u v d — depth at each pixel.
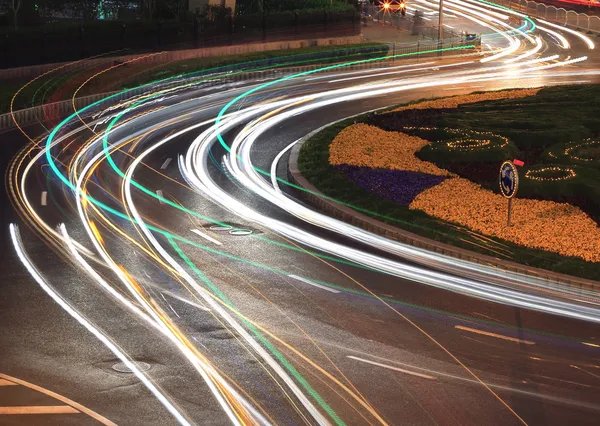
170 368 13.12
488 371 13.33
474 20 70.25
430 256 19.06
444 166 26.14
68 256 18.47
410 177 24.86
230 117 35.25
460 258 18.89
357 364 13.44
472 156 26.08
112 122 34.06
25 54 42.50
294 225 21.39
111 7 58.75
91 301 15.86
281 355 13.70
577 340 14.61
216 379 12.79
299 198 23.95
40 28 46.12
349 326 14.99
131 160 28.05
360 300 16.28
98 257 18.47
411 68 49.09
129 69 43.09
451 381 12.93
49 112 35.41
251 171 26.91
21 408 11.84
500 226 20.50
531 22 69.12
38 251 18.77
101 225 20.91
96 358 13.45
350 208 22.41
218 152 29.39
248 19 53.75
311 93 40.84
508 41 60.81
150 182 25.33
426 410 11.99
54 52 43.66
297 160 27.67
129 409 11.84
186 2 56.69
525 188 22.92
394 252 19.33
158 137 31.53
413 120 32.28
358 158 26.94
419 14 64.38
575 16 70.81
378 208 22.19
